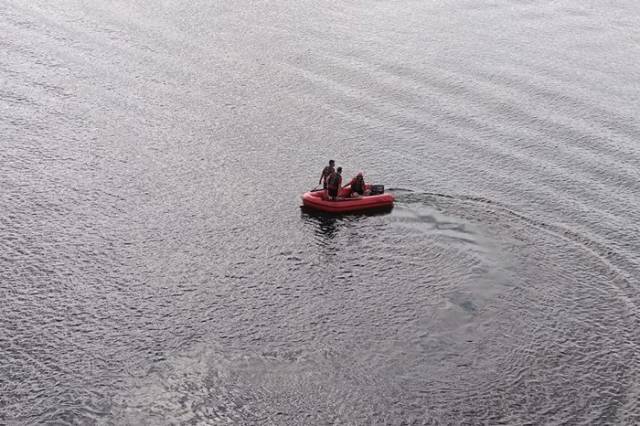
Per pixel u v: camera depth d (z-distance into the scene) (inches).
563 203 1641.2
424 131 1964.8
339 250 1439.5
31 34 2394.2
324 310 1272.1
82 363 1127.0
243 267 1379.2
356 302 1295.5
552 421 1064.2
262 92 2144.4
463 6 3004.4
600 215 1599.4
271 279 1348.4
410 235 1491.1
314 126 1966.0
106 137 1835.6
